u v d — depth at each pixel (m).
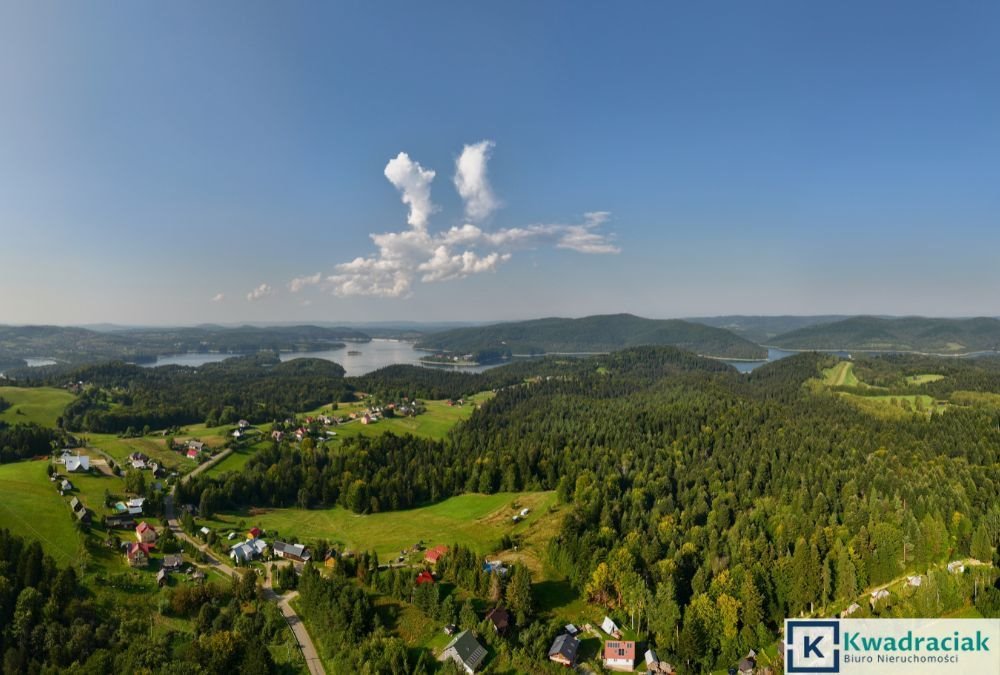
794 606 92.06
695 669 82.44
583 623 91.88
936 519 107.06
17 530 108.81
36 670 76.44
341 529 147.12
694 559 106.81
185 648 82.25
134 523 129.75
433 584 92.94
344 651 82.00
